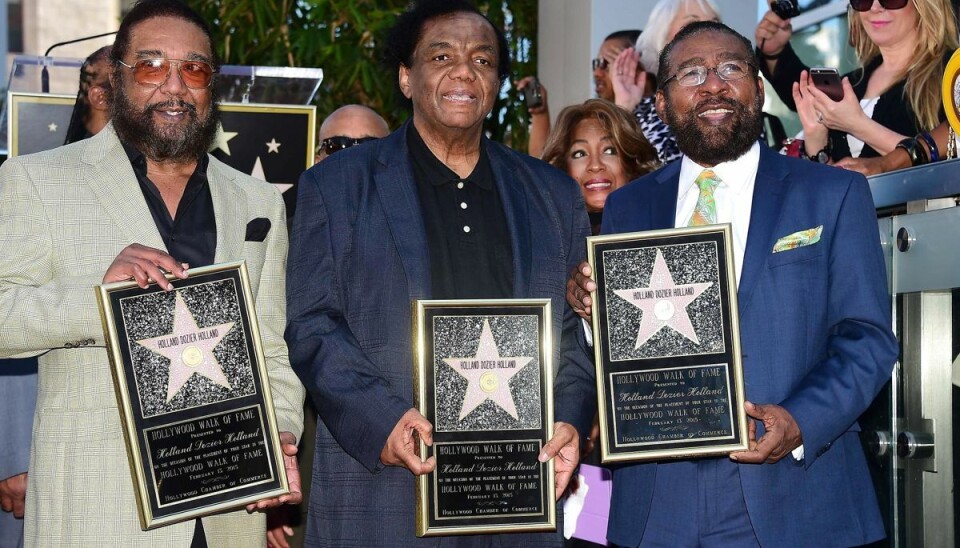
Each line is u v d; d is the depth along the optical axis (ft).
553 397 10.53
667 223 11.56
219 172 11.43
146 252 9.93
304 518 14.58
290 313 10.90
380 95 22.72
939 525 10.86
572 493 13.30
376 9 22.61
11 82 15.71
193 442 10.00
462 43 10.97
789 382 10.71
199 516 9.98
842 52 17.01
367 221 10.86
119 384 9.75
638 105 18.56
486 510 10.28
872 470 11.69
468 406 10.30
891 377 11.34
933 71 15.29
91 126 14.46
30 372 13.94
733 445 10.28
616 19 20.57
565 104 22.07
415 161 11.32
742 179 11.52
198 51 10.83
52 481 10.16
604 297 10.61
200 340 10.05
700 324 10.49
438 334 10.30
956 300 10.59
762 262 10.94
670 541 10.87
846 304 10.80
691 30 11.71
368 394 10.25
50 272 10.41
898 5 15.57
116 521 10.14
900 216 11.23
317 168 11.27
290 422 11.17
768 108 18.62
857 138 15.62
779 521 10.59
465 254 11.01
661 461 10.80
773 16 18.31
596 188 16.05
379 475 10.53
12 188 10.44
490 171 11.46
